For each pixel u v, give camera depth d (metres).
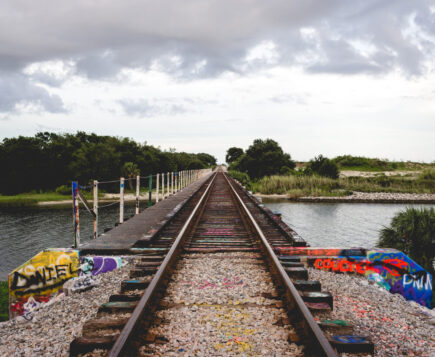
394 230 12.00
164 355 2.86
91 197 43.78
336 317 3.72
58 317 3.97
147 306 3.59
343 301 4.44
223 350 2.95
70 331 3.49
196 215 11.13
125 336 2.78
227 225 9.62
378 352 3.09
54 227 24.22
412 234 11.18
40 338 3.41
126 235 7.68
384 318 4.04
